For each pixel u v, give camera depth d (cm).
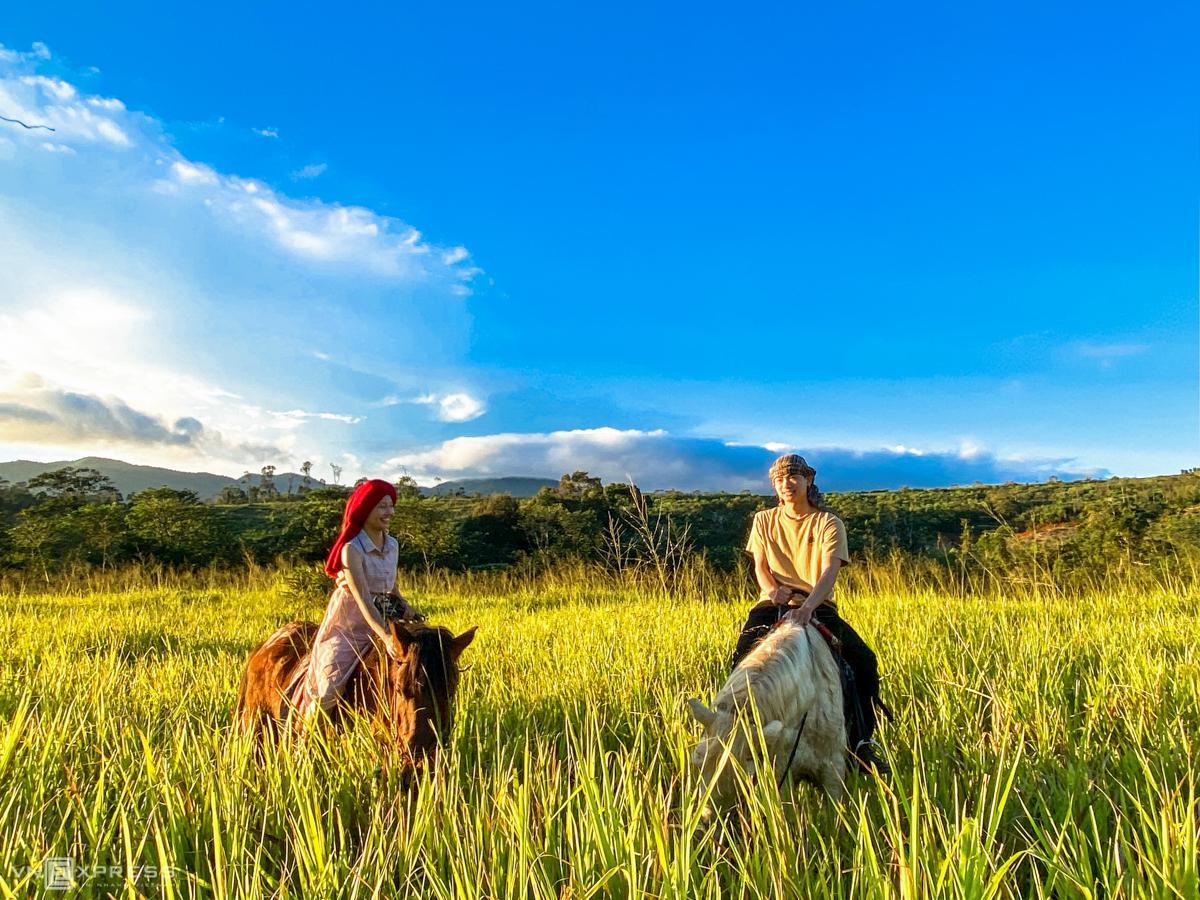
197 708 673
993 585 1300
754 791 305
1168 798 328
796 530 479
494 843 322
